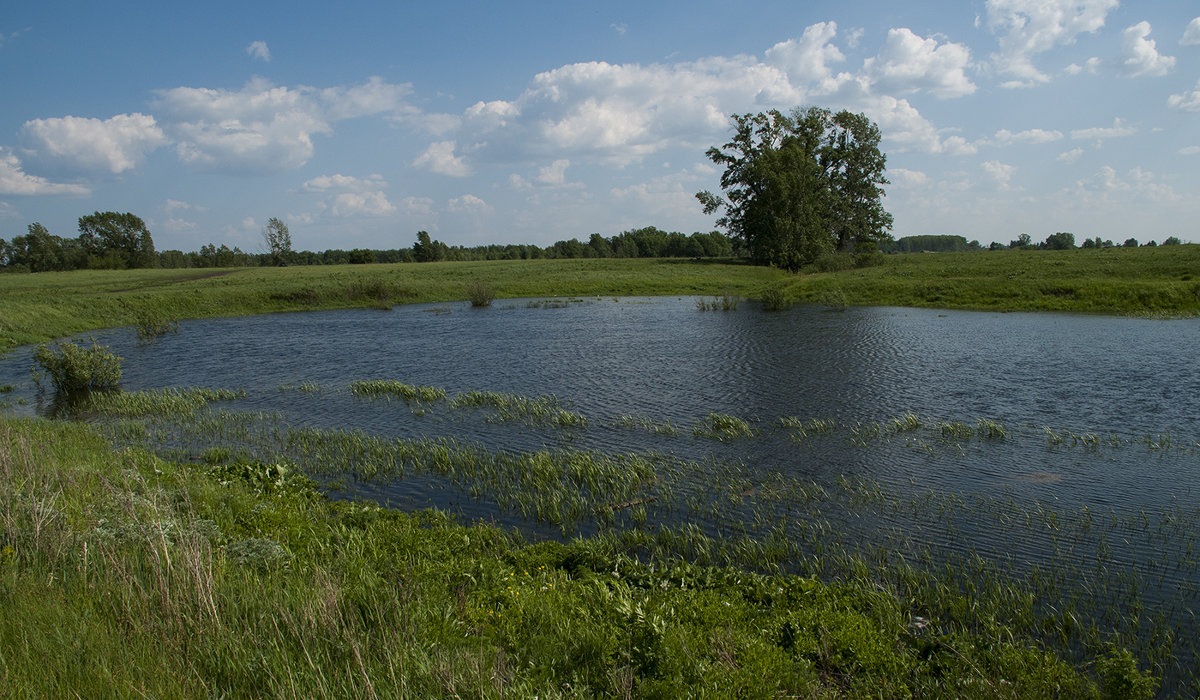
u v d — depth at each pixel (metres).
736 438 15.83
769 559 9.39
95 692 4.60
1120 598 8.26
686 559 9.54
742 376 22.91
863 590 8.06
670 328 36.91
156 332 39.72
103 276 85.50
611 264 90.94
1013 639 7.24
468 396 20.45
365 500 12.02
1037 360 23.97
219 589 6.32
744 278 68.75
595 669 5.76
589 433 16.62
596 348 30.27
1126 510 11.10
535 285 65.81
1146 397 18.33
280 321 46.34
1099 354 24.73
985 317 37.69
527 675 5.48
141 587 5.85
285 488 12.13
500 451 15.19
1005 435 15.44
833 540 10.10
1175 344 26.38
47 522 7.42
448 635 6.04
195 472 12.40
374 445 15.42
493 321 43.06
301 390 22.77
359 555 8.33
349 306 55.81
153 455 13.90
